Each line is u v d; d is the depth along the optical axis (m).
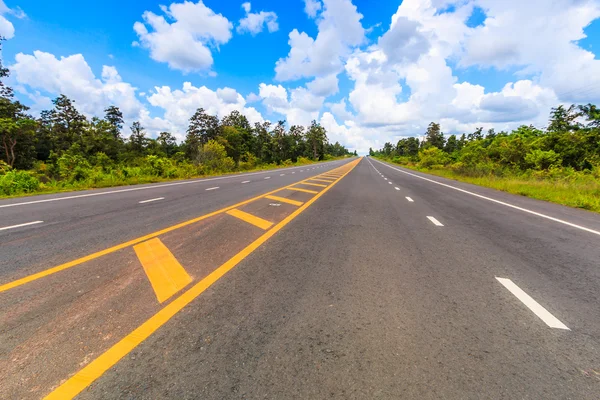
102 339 2.48
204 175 25.73
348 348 2.43
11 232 5.84
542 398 1.94
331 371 2.16
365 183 19.05
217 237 5.65
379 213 8.51
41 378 2.05
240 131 79.56
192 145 73.38
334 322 2.80
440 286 3.64
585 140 23.16
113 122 77.56
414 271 4.11
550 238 6.03
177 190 13.39
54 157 48.25
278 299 3.24
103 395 1.93
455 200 11.57
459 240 5.79
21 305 3.00
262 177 23.31
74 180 16.98
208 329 2.66
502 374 2.15
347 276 3.90
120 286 3.48
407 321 2.84
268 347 2.42
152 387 2.00
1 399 1.88
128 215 7.61
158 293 3.32
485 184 18.11
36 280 3.59
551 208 9.88
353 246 5.24
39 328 2.61
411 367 2.21
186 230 6.14
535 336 2.64
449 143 84.81
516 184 15.86
